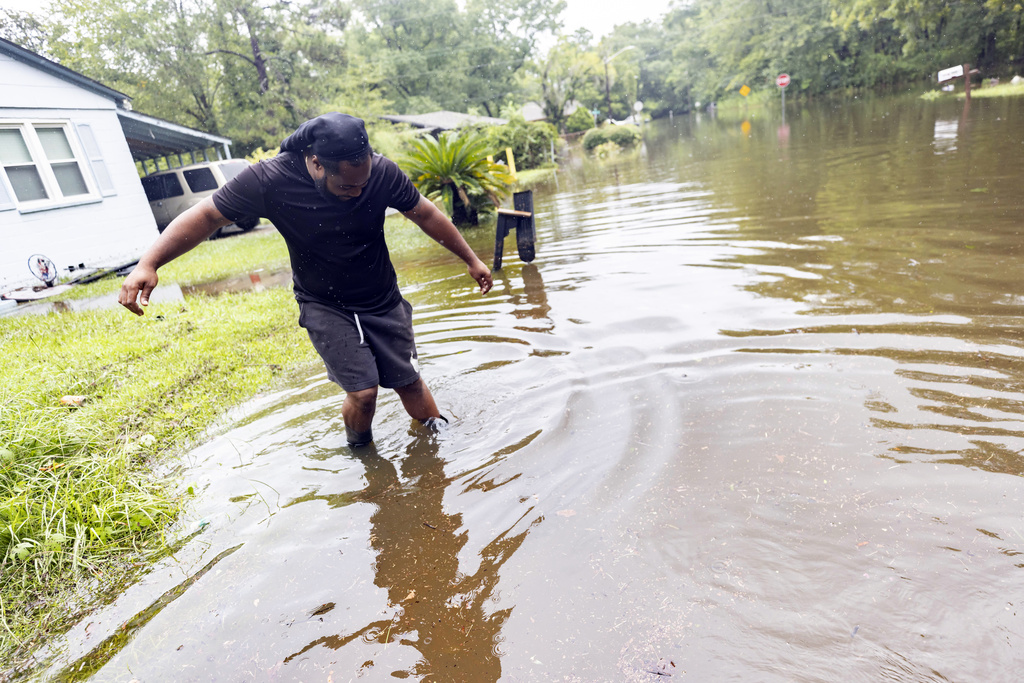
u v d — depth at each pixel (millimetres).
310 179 2488
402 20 54969
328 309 2877
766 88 57562
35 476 2924
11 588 2387
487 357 4094
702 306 4414
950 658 1537
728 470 2453
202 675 1809
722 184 10750
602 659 1674
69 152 11516
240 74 35375
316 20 36750
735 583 1873
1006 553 1849
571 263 6465
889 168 9414
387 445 3133
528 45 62812
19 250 10477
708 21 70625
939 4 34000
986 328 3359
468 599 1995
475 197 12023
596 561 2066
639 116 64562
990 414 2570
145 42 31484
